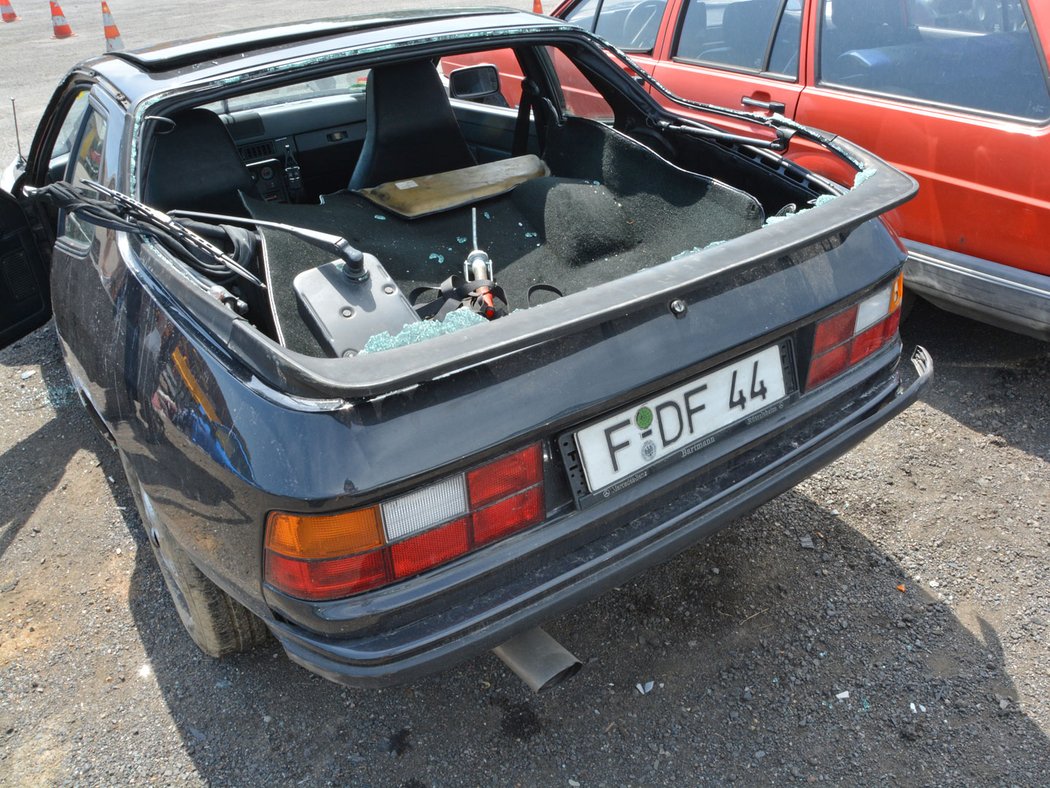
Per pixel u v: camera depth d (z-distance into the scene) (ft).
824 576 8.36
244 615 7.37
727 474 6.29
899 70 11.00
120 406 6.53
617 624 7.98
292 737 7.08
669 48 14.57
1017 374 11.25
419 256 8.35
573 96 10.26
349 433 4.78
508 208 9.16
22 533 9.63
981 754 6.58
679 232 8.56
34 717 7.39
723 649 7.65
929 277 10.67
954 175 10.21
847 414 6.85
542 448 5.33
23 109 27.89
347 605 5.01
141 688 7.63
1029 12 9.64
